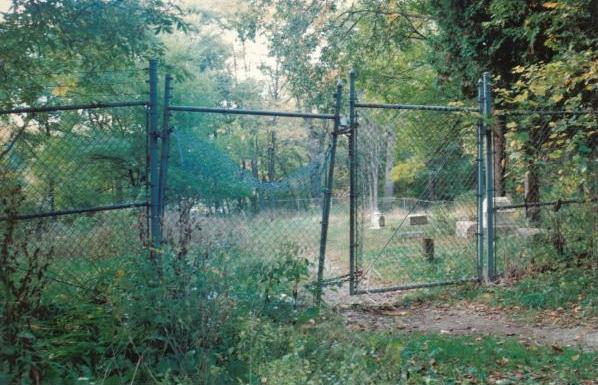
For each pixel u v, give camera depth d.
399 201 19.53
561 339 6.05
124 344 4.43
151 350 4.35
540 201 9.17
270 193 6.73
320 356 3.90
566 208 8.99
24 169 5.79
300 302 6.11
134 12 9.11
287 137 31.86
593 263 8.70
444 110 8.21
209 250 4.86
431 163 11.10
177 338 4.50
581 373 4.88
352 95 7.37
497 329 6.48
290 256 5.85
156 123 5.97
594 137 9.12
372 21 20.31
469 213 11.83
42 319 4.52
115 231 5.48
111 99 9.64
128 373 4.21
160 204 5.88
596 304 7.22
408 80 22.98
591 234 8.84
